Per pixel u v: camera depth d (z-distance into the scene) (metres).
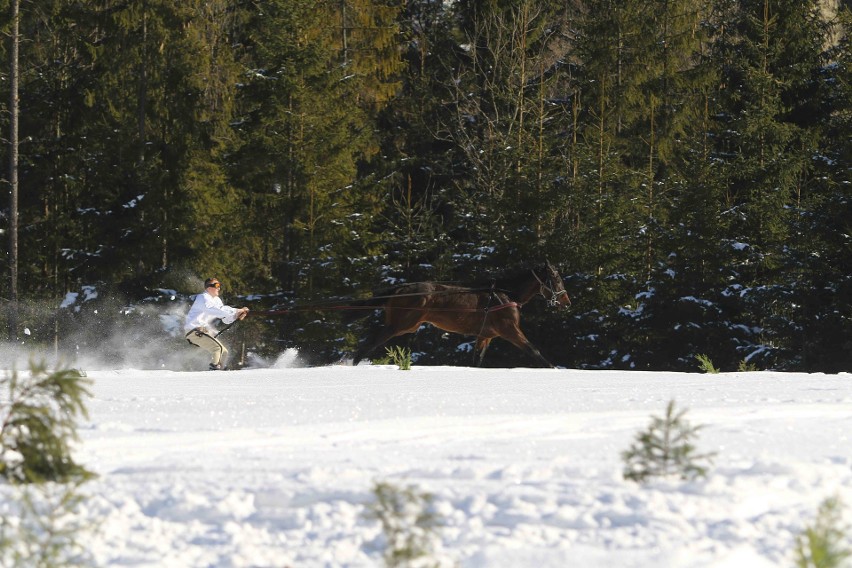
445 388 22.94
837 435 13.80
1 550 8.23
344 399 19.64
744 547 7.95
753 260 73.19
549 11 96.62
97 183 89.12
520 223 79.06
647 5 91.44
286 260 82.44
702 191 73.94
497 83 94.06
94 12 84.56
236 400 19.50
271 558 8.19
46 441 11.00
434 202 96.81
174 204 84.31
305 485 10.32
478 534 8.55
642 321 73.25
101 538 8.83
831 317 66.31
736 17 93.12
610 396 20.09
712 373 30.20
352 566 7.92
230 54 88.62
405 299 40.72
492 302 40.91
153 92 85.75
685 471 10.59
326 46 86.75
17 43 79.50
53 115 91.50
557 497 9.62
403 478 10.51
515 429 14.97
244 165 81.44
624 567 7.60
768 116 79.06
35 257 92.06
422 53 101.81
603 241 77.19
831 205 68.31
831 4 103.94
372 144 88.00
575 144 81.50
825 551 7.29
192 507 9.66
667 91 90.31
